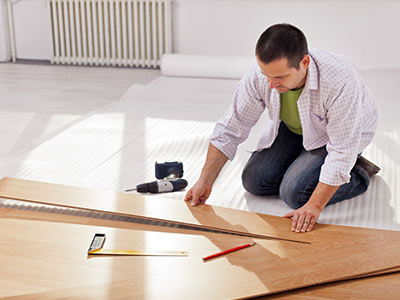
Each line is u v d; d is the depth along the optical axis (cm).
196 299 137
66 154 273
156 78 518
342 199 211
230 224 179
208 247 164
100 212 188
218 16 550
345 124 165
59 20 588
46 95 432
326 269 150
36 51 623
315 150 197
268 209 207
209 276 147
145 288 142
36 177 240
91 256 159
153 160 263
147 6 559
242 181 218
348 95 162
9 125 336
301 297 141
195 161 261
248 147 284
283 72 150
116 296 138
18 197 197
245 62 496
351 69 166
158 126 326
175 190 222
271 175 210
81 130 317
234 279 146
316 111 172
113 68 584
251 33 546
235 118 188
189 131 314
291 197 197
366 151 273
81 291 140
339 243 165
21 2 601
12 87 464
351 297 141
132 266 153
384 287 145
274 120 184
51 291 140
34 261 155
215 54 565
